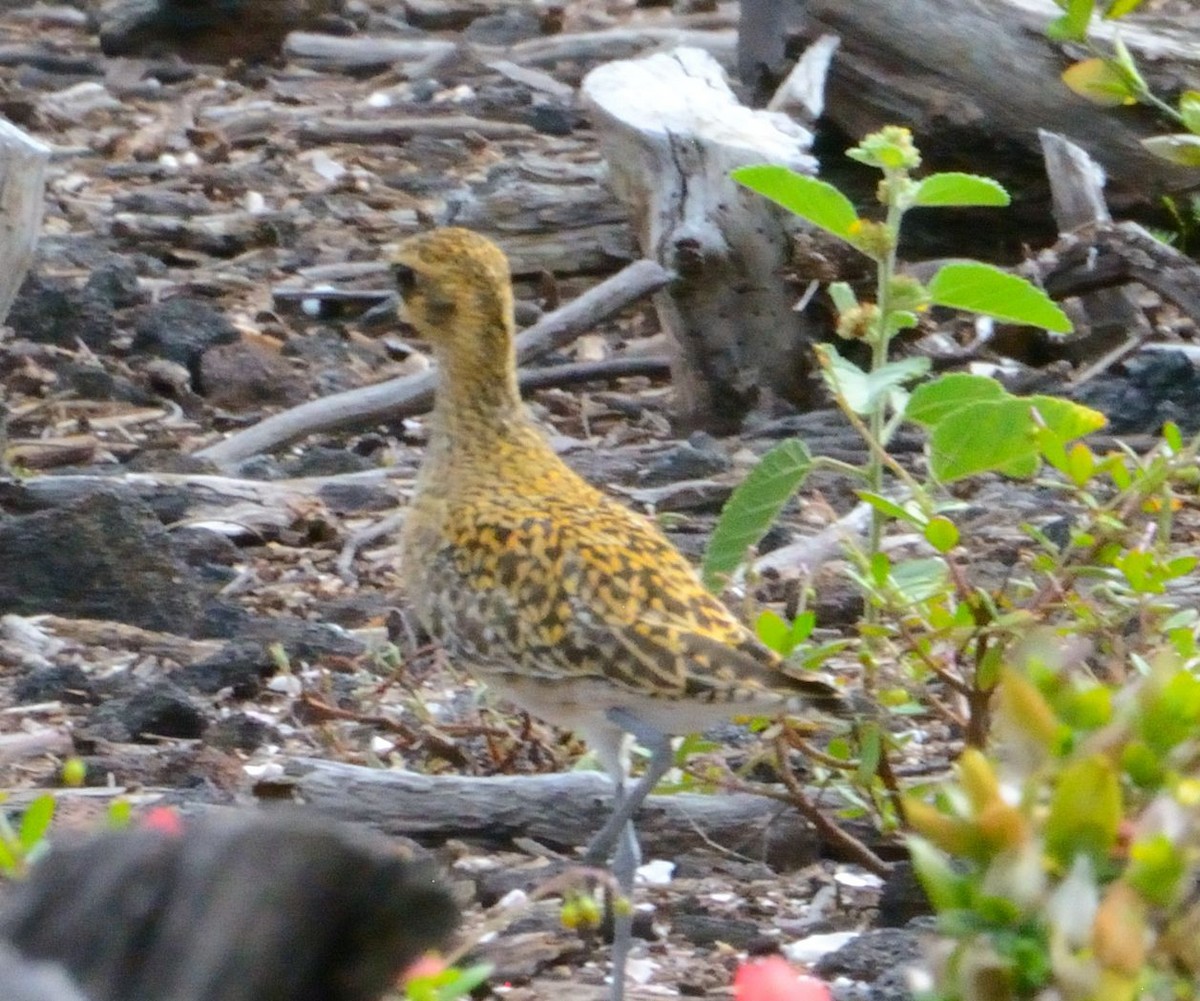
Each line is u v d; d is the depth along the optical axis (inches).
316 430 610.9
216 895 103.3
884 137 348.8
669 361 655.8
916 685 366.0
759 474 346.0
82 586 476.1
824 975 304.7
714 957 317.7
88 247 811.4
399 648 449.7
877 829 353.4
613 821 305.3
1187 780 148.1
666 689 299.7
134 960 101.8
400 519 539.8
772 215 609.3
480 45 1117.7
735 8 1147.9
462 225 726.5
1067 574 343.9
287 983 103.0
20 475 570.3
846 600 461.1
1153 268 615.5
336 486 566.6
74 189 904.9
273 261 813.9
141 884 103.6
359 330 738.2
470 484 334.0
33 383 666.2
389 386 620.7
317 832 105.9
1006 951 143.4
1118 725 151.1
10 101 1007.0
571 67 1075.3
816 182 345.4
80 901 103.1
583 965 315.9
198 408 660.1
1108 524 332.5
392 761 391.5
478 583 319.6
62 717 415.8
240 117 1000.2
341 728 406.0
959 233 738.2
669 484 568.1
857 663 411.8
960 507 350.3
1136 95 387.5
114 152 958.4
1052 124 694.5
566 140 968.9
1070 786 142.9
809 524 526.6
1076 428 334.6
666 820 353.1
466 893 315.9
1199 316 613.0
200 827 106.8
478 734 386.0
